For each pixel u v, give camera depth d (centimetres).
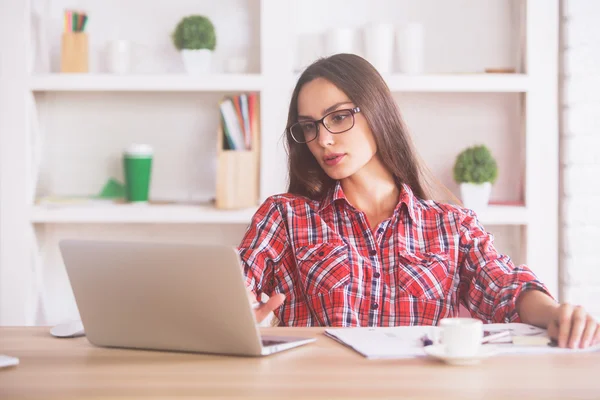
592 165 312
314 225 190
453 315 185
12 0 309
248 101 310
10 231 311
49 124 335
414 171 193
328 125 184
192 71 314
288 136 195
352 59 189
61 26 331
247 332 127
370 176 192
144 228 337
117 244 133
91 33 331
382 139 187
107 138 336
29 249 312
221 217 309
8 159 311
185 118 335
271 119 309
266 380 113
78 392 108
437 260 184
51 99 334
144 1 331
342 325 179
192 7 332
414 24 313
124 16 331
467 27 330
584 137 312
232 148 311
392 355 128
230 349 131
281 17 308
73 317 336
